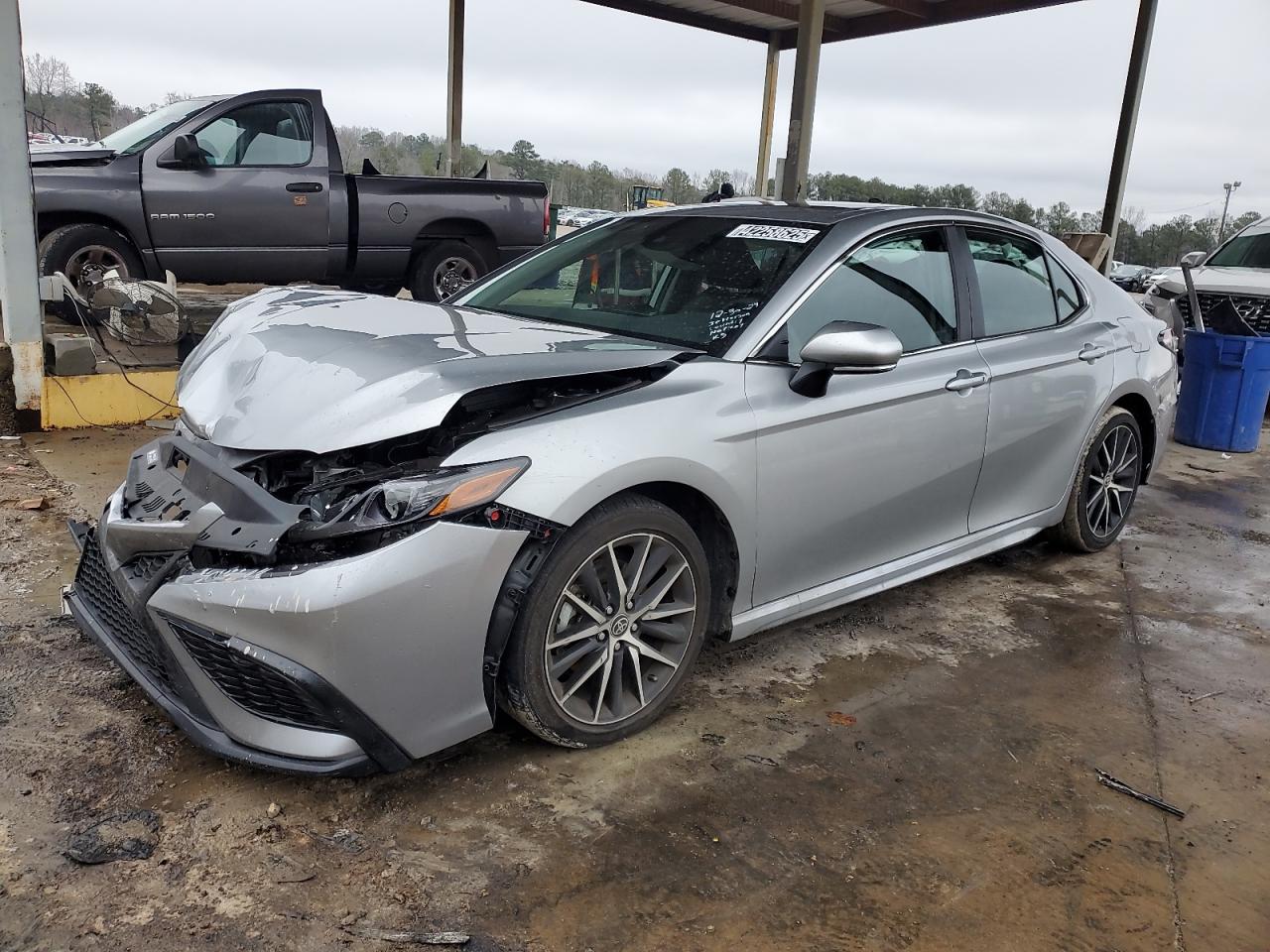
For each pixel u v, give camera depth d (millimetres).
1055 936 2230
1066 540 4727
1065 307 4441
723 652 3592
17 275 5586
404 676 2395
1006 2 12078
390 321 3193
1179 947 2223
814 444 3152
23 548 3996
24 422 5785
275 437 2547
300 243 8570
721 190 4801
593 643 2736
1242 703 3443
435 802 2559
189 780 2572
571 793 2637
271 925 2090
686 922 2188
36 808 2410
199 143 8109
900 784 2799
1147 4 11203
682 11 13711
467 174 16125
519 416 2639
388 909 2162
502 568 2477
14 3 5266
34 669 3070
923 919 2254
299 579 2297
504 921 2150
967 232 3996
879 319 3486
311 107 8562
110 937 2021
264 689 2387
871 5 12906
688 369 2949
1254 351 7320
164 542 2514
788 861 2422
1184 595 4453
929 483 3635
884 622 3963
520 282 3928
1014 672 3576
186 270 8188
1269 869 2531
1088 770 2949
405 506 2363
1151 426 4883
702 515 3025
